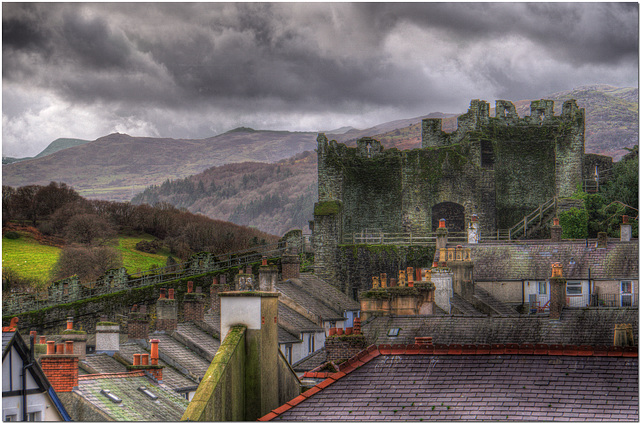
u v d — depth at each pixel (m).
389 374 26.80
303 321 67.31
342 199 96.06
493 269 73.31
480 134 97.88
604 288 69.44
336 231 93.19
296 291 75.94
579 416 23.61
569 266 71.56
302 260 95.38
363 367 27.47
